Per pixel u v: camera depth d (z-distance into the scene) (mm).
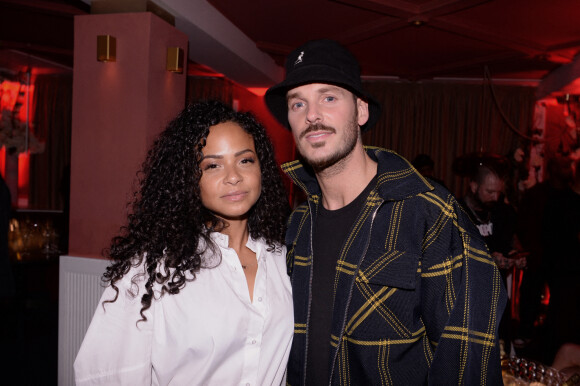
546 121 6613
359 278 1322
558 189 3426
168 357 1263
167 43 3432
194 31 4047
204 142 1323
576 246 3184
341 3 4035
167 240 1293
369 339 1280
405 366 1274
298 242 1517
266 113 7371
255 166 1373
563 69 5648
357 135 1414
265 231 1522
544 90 6270
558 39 4777
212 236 1378
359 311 1306
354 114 1395
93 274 3162
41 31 5270
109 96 3283
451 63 5898
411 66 6129
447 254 1253
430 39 4969
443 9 4023
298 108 1417
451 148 6793
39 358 3980
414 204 1327
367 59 5898
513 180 6488
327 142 1355
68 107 7234
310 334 1393
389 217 1347
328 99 1367
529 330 3949
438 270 1249
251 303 1355
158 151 1424
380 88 6918
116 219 3238
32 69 6969
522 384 1576
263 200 1525
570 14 4070
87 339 1227
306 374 1385
